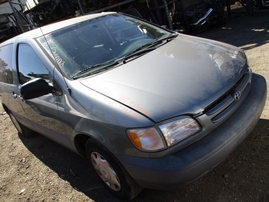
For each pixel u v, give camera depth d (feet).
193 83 6.97
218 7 27.45
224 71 7.51
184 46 9.23
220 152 6.45
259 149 8.76
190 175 6.16
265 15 27.55
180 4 27.63
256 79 8.69
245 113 7.23
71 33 9.68
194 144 6.40
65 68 8.40
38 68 9.22
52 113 8.80
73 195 9.12
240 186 7.60
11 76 11.27
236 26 26.45
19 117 12.42
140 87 7.04
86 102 7.30
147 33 10.71
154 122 6.10
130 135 6.29
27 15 37.60
